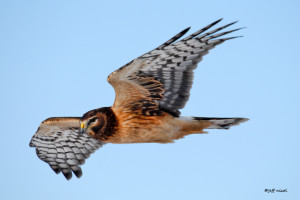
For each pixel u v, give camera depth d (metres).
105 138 13.22
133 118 12.93
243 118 12.78
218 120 12.76
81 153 15.83
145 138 13.15
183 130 12.99
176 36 11.68
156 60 12.10
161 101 12.82
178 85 12.54
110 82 12.25
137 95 12.73
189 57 12.27
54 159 15.94
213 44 11.95
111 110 13.08
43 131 15.52
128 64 11.82
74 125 15.05
